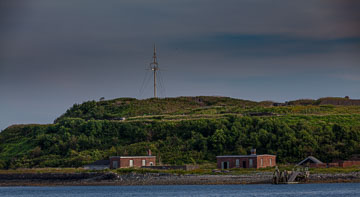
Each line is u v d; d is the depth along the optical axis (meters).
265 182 174.62
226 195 149.75
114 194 163.88
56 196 164.75
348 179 171.62
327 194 143.62
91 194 166.12
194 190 166.62
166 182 182.38
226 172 184.50
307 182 174.12
